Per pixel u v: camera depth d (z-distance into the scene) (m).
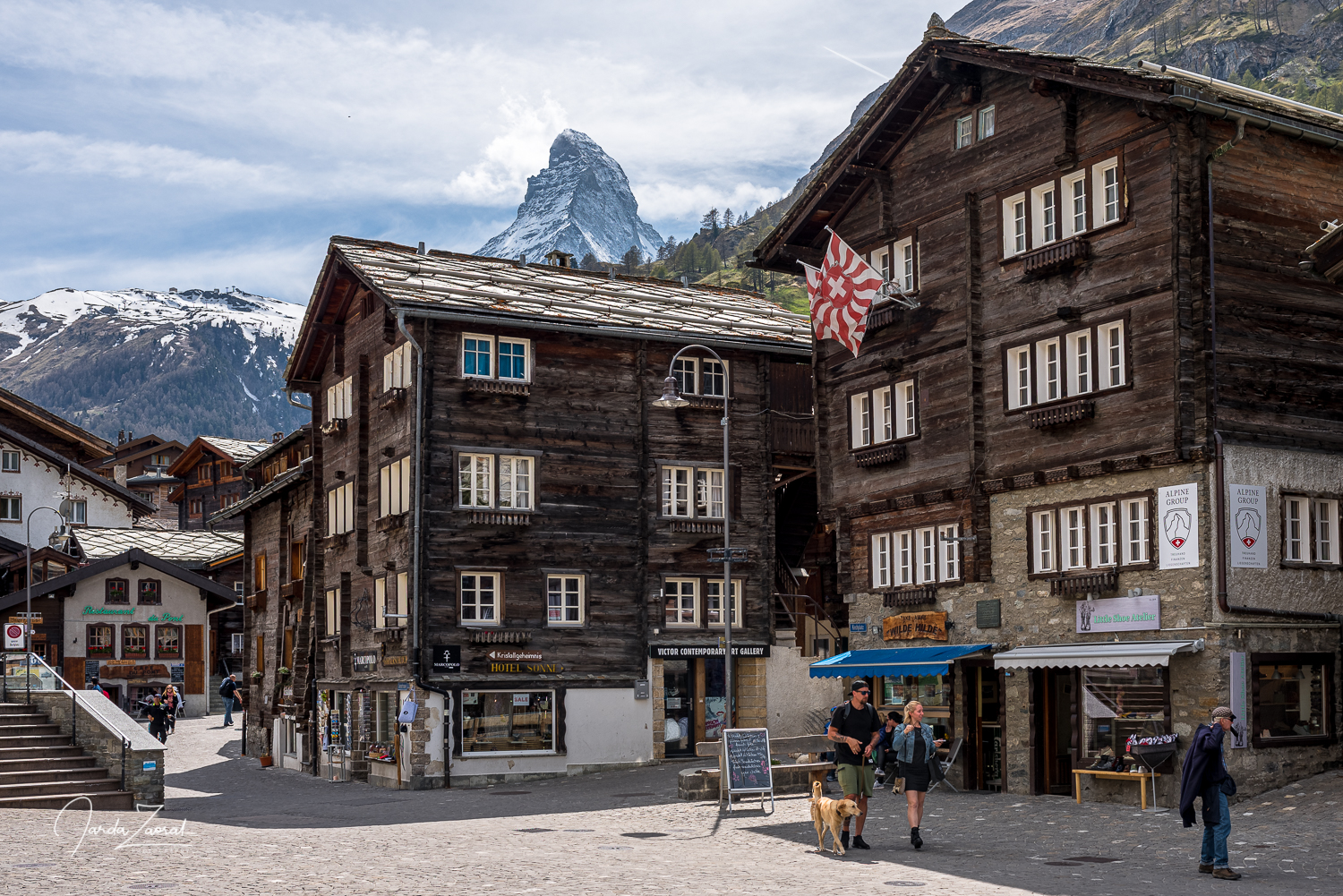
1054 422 26.91
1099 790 25.28
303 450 52.19
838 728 18.81
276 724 46.31
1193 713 23.95
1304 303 26.05
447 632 36.50
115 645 61.38
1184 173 25.08
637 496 39.47
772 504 41.28
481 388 37.47
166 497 108.44
